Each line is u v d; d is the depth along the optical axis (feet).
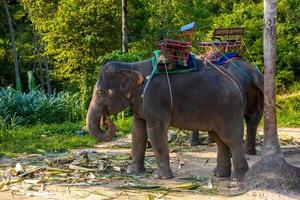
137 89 23.54
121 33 58.54
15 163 28.27
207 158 29.89
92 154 30.04
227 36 32.07
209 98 22.57
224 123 22.62
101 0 56.95
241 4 69.77
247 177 21.38
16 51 84.23
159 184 22.68
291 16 67.56
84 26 57.36
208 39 59.21
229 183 22.72
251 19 67.05
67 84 84.48
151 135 23.25
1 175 24.94
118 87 23.58
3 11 91.40
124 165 26.53
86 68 57.52
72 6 57.16
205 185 22.54
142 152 25.29
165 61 22.97
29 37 91.45
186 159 29.53
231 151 22.91
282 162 21.18
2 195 21.38
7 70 92.84
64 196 20.95
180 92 22.77
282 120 50.80
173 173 25.30
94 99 23.99
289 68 66.95
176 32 55.83
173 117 23.12
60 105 52.29
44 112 50.78
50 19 61.26
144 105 23.15
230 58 29.68
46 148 34.27
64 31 57.11
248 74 29.22
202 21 66.49
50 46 59.21
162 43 23.04
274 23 22.97
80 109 53.88
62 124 47.03
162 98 22.82
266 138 23.50
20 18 91.91
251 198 19.92
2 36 94.48
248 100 29.55
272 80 23.22
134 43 62.59
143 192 21.36
